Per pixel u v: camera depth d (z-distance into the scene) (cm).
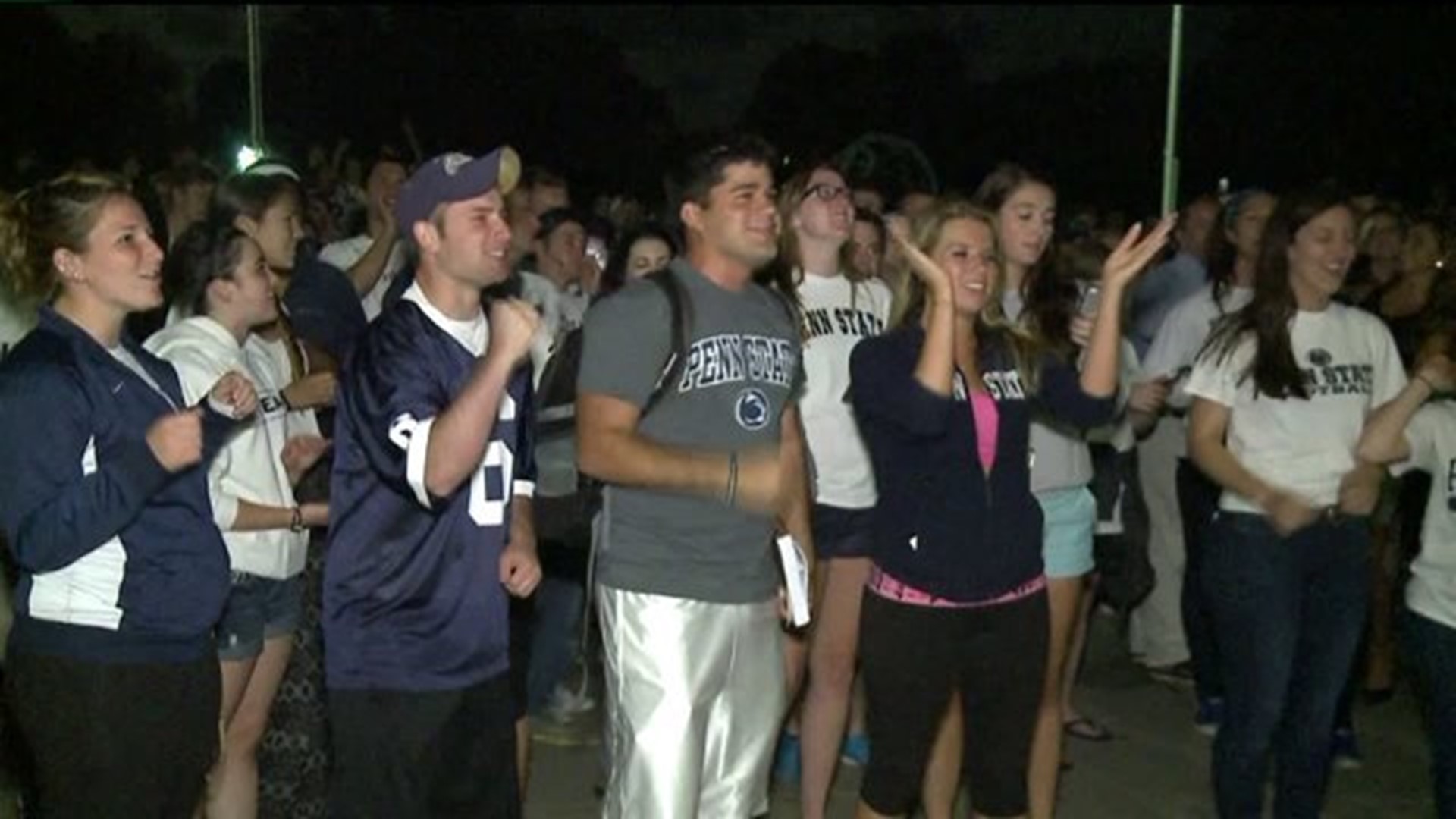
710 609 466
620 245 679
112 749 411
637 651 466
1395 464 562
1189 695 852
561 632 662
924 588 505
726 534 466
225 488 514
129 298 413
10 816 504
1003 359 524
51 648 408
